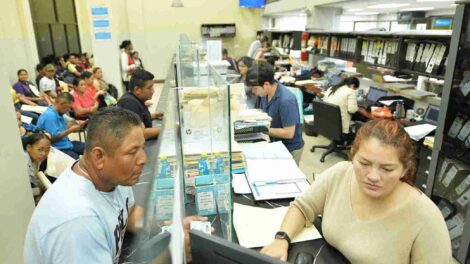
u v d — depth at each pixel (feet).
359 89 15.55
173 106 5.54
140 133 3.36
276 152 6.00
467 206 7.27
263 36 29.84
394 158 3.08
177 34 33.24
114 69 21.34
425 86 12.26
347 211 3.68
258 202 4.68
